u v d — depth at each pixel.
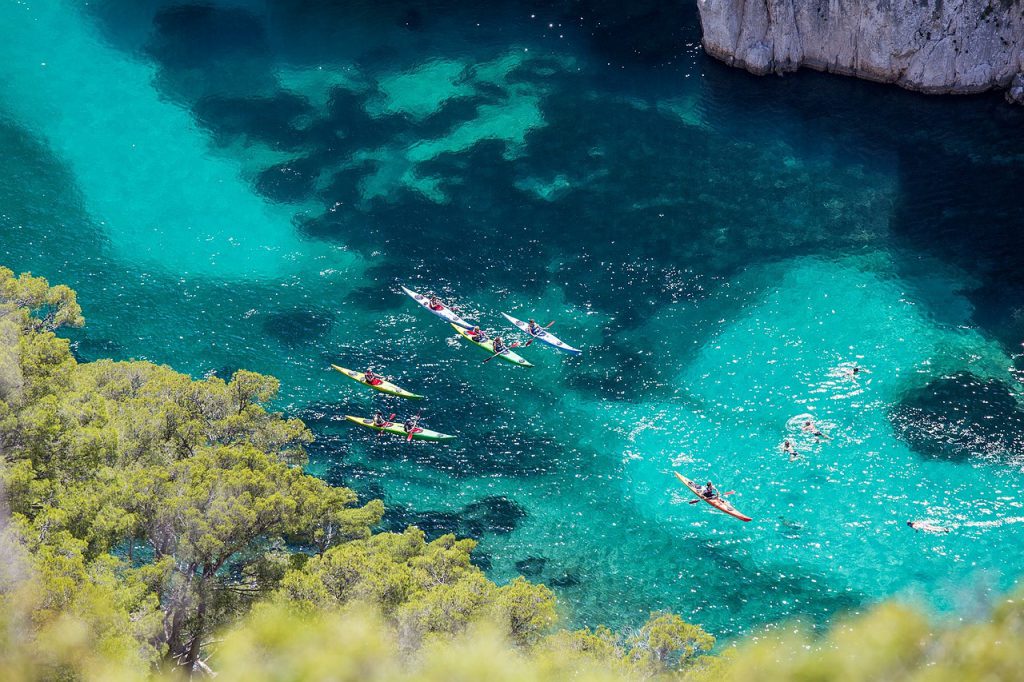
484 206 83.75
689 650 37.03
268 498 43.00
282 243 80.81
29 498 41.41
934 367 68.06
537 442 65.38
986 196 81.88
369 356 71.25
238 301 75.88
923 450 62.91
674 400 67.56
